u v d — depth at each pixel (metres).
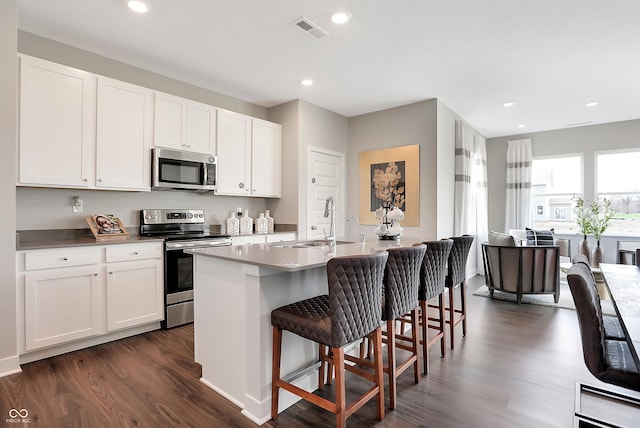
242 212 4.62
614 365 1.46
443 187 4.63
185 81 3.92
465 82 3.93
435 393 2.15
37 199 2.97
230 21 2.70
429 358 2.69
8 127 2.31
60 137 2.79
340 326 1.62
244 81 3.92
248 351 1.93
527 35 2.88
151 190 3.56
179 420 1.86
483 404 2.03
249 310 1.93
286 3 2.46
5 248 2.32
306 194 4.65
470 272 5.88
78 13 2.58
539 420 1.87
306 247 2.77
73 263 2.70
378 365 1.87
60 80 2.79
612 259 5.69
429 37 2.93
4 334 2.32
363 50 3.17
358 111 5.05
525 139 6.40
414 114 4.64
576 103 4.67
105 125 3.06
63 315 2.65
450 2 2.44
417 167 4.59
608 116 5.33
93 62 3.23
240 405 2.01
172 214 3.81
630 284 2.09
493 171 6.84
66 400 2.03
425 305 2.45
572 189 6.16
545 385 2.25
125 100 3.20
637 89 4.12
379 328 1.87
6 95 2.30
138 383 2.25
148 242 3.14
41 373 2.36
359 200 5.20
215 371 2.20
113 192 3.43
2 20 2.28
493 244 4.78
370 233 5.05
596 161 5.84
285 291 2.04
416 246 2.17
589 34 2.86
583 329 1.49
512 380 2.32
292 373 2.09
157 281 3.21
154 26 2.78
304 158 4.61
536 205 6.55
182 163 3.59
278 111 4.78
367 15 2.60
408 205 4.67
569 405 2.02
